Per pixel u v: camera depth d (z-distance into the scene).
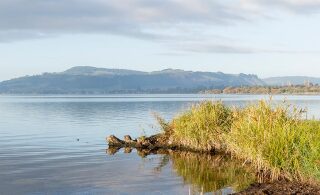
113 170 23.98
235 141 24.42
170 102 150.62
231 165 24.11
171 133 33.44
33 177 22.23
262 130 20.84
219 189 18.75
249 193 16.91
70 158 28.59
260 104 23.00
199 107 30.72
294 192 16.38
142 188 19.42
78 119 68.25
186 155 28.41
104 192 18.78
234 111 29.12
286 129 19.81
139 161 26.88
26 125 57.38
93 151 31.88
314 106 78.94
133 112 86.25
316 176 16.50
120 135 43.56
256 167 20.89
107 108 108.94
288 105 22.78
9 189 19.56
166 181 20.84
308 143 18.47
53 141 38.84
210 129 29.14
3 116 78.00
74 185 20.23
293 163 18.69
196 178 21.27
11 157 29.22
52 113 88.00
